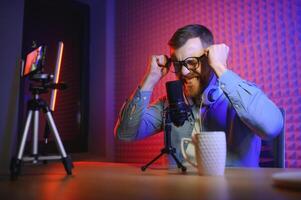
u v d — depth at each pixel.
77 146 2.94
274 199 0.51
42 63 1.24
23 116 2.39
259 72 2.12
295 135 1.94
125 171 1.08
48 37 2.81
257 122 1.25
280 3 2.05
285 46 2.02
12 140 1.56
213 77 1.51
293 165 1.93
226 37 2.30
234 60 2.24
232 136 1.43
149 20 2.80
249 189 0.62
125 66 2.94
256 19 2.16
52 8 2.87
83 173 1.04
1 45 1.79
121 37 3.02
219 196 0.55
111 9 3.09
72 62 2.99
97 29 3.09
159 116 1.73
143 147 2.70
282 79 2.01
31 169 1.24
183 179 0.81
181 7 2.58
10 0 1.96
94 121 2.99
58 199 0.56
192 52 1.44
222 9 2.33
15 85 1.67
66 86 1.23
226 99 1.51
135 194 0.59
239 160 1.39
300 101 1.93
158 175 0.93
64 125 2.87
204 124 1.50
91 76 3.07
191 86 1.51
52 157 1.03
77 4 3.04
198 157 0.89
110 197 0.57
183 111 1.09
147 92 1.50
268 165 1.50
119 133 1.58
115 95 2.99
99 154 2.91
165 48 2.64
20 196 0.60
